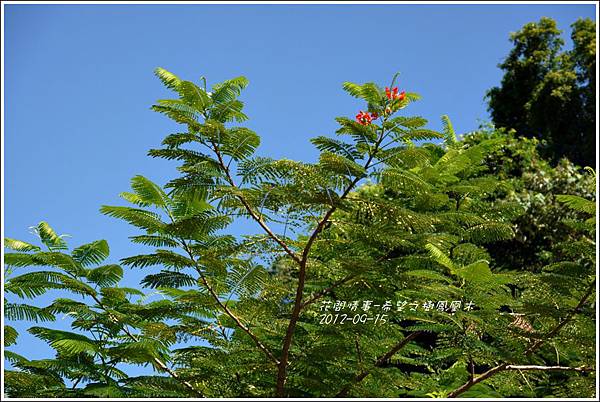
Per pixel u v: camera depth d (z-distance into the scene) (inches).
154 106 180.7
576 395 204.5
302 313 219.1
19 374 191.2
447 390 211.9
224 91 192.2
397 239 188.9
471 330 203.2
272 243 190.2
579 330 207.8
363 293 208.8
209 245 199.8
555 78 618.8
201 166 177.6
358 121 185.6
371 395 195.6
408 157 181.6
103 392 177.6
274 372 200.2
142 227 193.3
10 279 197.8
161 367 203.8
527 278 215.2
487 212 250.8
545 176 409.4
